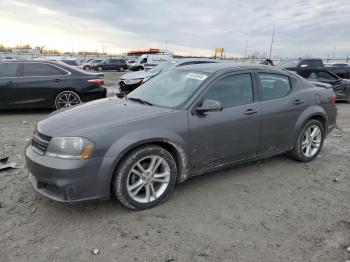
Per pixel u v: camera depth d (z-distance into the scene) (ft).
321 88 19.44
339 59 129.59
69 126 12.37
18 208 12.87
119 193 12.32
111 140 11.97
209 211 13.01
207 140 14.19
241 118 15.12
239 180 16.01
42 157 12.00
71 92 31.96
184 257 10.25
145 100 15.35
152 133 12.64
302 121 17.65
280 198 14.29
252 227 11.95
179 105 14.05
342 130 27.61
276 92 16.97
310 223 12.32
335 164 18.67
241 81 15.71
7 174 16.02
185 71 16.31
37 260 10.01
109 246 10.73
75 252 10.40
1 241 10.84
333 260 10.26
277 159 19.04
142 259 10.14
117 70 151.74
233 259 10.19
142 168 12.75
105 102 15.49
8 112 32.55
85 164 11.59
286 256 10.39
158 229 11.69
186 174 13.94
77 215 12.49
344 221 12.51
